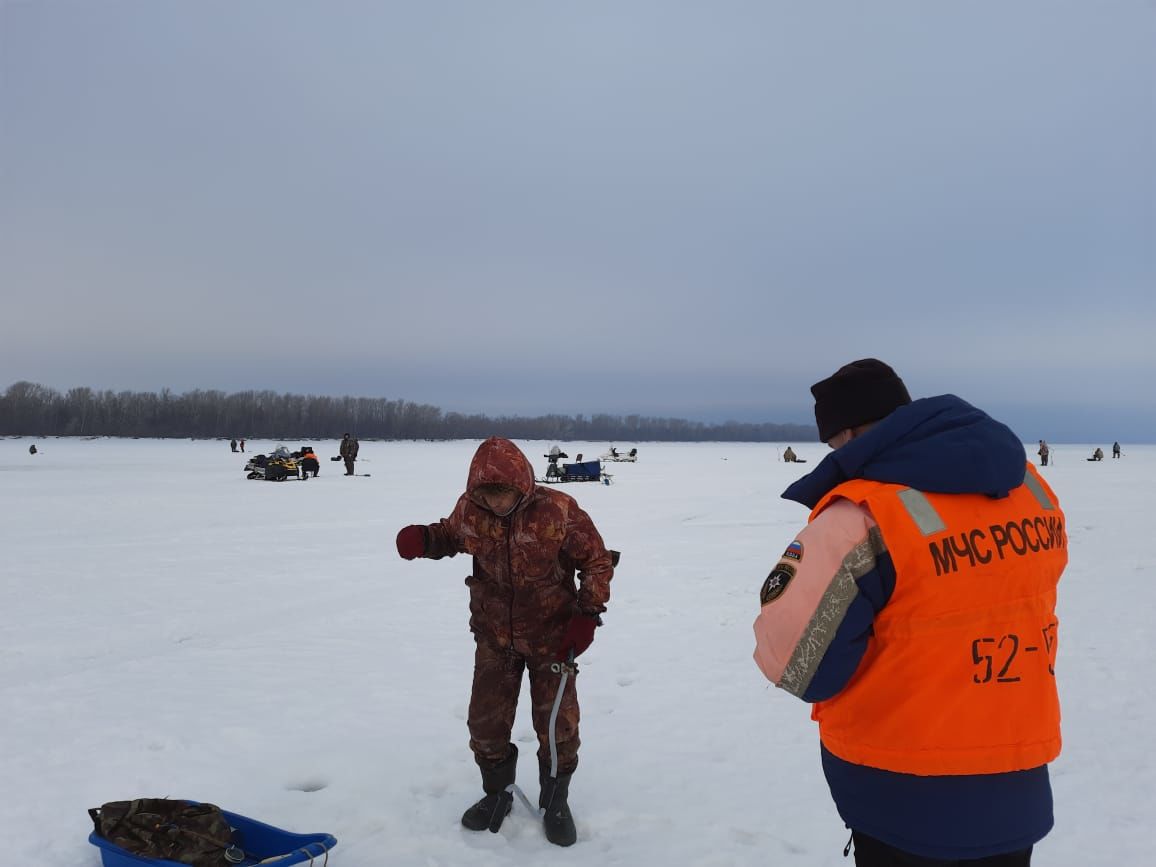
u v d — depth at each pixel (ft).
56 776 13.55
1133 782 13.34
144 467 126.82
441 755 14.57
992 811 5.82
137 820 10.44
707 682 19.10
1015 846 5.86
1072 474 126.72
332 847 10.52
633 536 47.55
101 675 19.43
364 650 21.95
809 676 5.89
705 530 50.67
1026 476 6.57
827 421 6.85
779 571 6.25
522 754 14.79
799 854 11.19
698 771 13.98
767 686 18.79
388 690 18.38
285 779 13.56
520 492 10.76
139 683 18.79
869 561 5.90
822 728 6.59
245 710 16.90
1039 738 6.01
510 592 11.40
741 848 11.35
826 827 11.94
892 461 6.09
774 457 239.71
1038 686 6.05
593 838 11.69
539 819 12.18
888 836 5.97
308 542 42.80
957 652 5.81
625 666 20.44
